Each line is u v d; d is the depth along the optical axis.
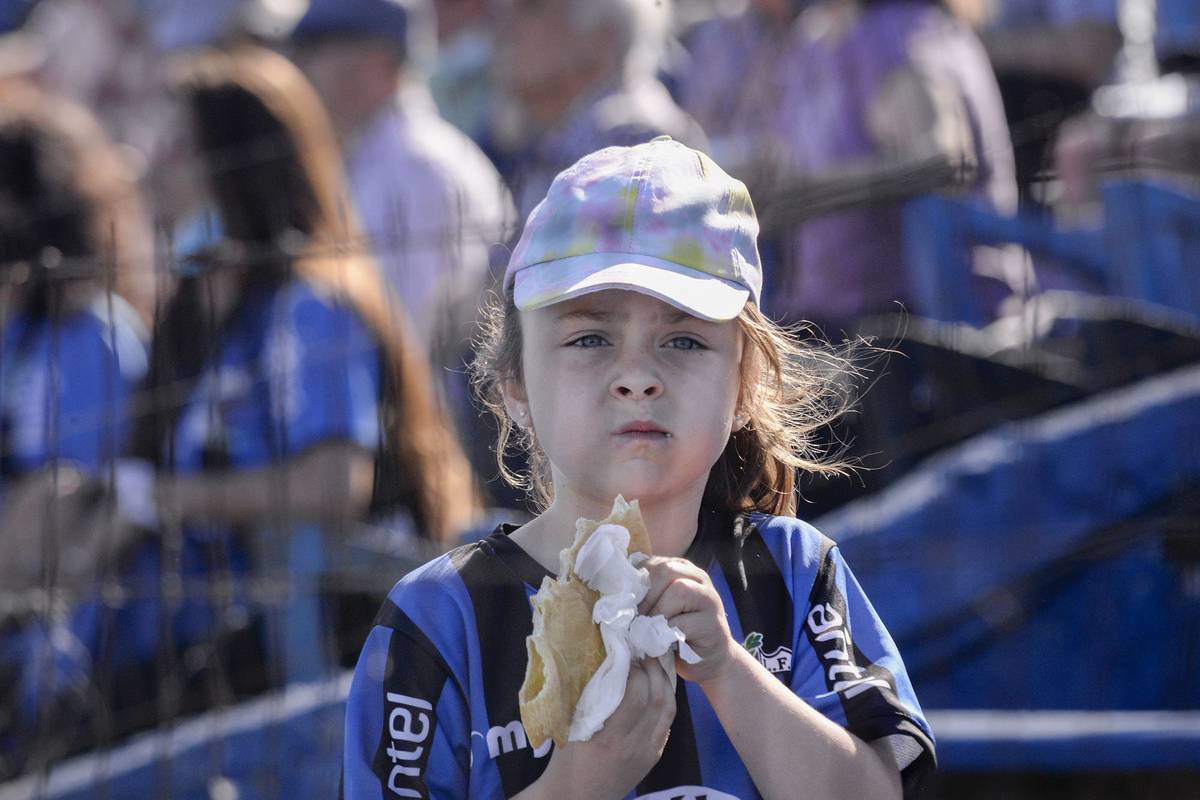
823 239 9.01
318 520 7.93
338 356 8.12
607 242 4.50
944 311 9.01
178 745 7.72
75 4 15.65
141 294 9.93
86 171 9.97
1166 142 9.11
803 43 10.66
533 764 4.34
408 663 4.42
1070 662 8.26
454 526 8.02
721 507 4.79
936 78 9.70
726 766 4.40
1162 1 10.81
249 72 9.05
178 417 8.20
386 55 10.83
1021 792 7.70
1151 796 7.64
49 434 8.39
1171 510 8.31
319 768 7.57
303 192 8.76
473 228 7.78
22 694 8.04
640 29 10.64
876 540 8.34
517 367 4.83
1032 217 9.22
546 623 4.00
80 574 8.20
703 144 10.60
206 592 7.71
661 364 4.44
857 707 4.40
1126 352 8.74
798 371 5.30
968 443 8.62
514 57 10.84
